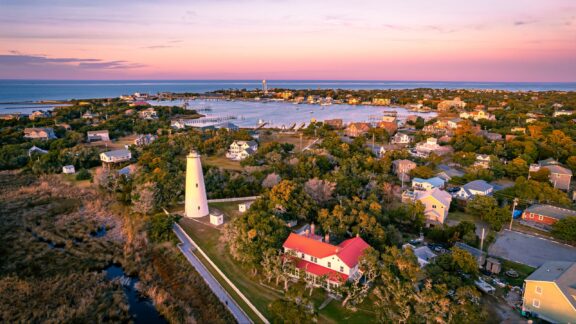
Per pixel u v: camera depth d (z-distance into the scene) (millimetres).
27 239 61219
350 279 44719
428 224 67125
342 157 109562
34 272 51094
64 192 85625
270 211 60250
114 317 42469
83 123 182375
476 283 46812
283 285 46500
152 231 60906
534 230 66125
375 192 76500
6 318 40938
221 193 79062
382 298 39562
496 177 97125
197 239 58875
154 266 53406
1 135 138000
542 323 39844
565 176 90438
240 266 50938
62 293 46312
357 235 52562
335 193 74188
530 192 74812
